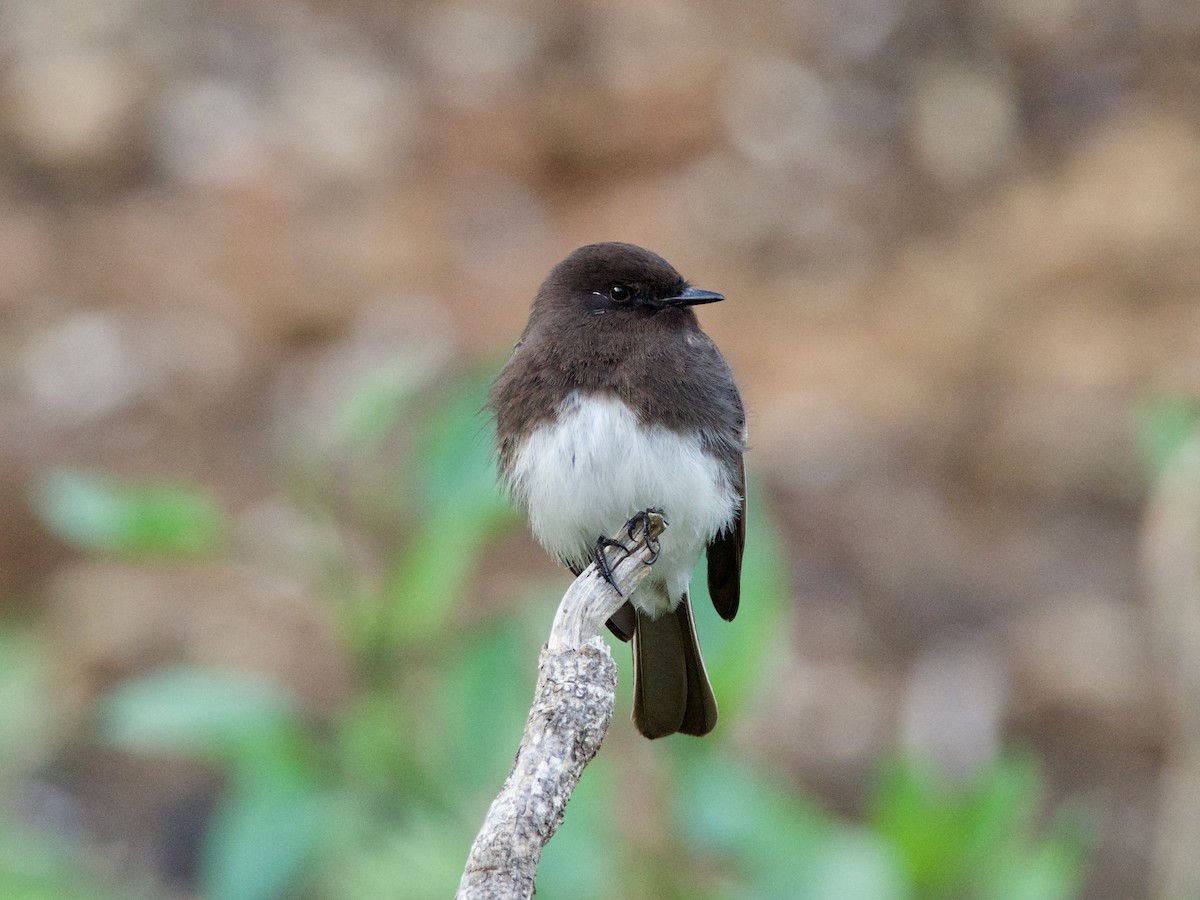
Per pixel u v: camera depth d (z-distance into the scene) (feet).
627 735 24.86
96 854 32.22
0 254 49.96
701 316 45.96
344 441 23.88
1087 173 49.29
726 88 53.16
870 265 47.83
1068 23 54.65
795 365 44.37
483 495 22.77
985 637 36.17
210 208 51.06
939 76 53.72
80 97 54.19
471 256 48.39
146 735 21.90
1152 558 28.17
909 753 27.09
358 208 50.55
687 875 23.31
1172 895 27.81
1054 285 45.93
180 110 54.03
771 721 33.68
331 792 22.09
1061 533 39.04
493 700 22.25
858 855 21.63
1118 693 34.14
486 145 52.06
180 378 44.73
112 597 38.09
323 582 23.41
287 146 52.65
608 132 51.72
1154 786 32.22
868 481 40.60
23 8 57.88
